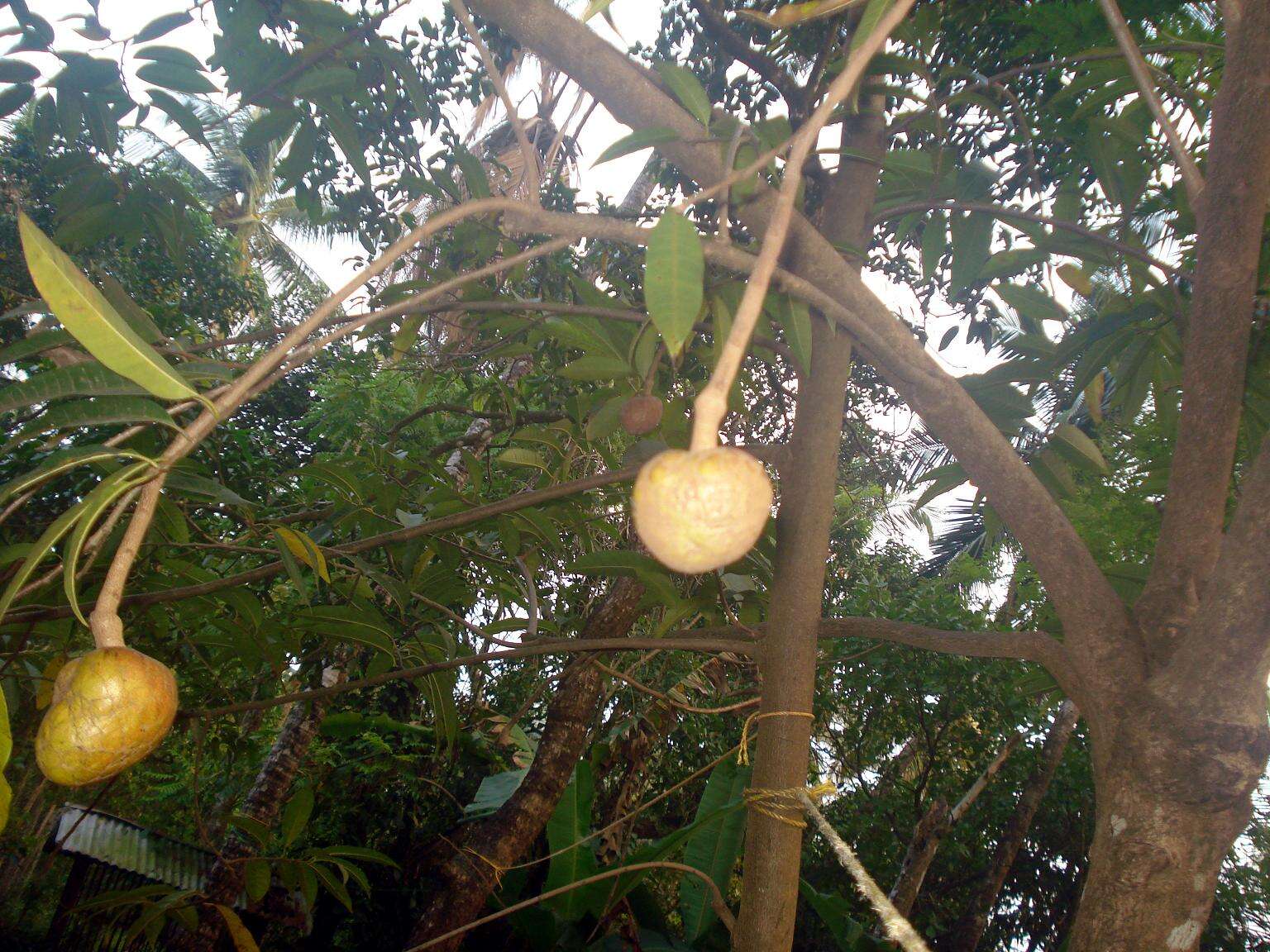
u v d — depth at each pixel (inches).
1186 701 55.4
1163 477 123.6
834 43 107.1
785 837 77.7
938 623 300.4
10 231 318.7
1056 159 144.2
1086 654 62.2
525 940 197.8
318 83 105.1
